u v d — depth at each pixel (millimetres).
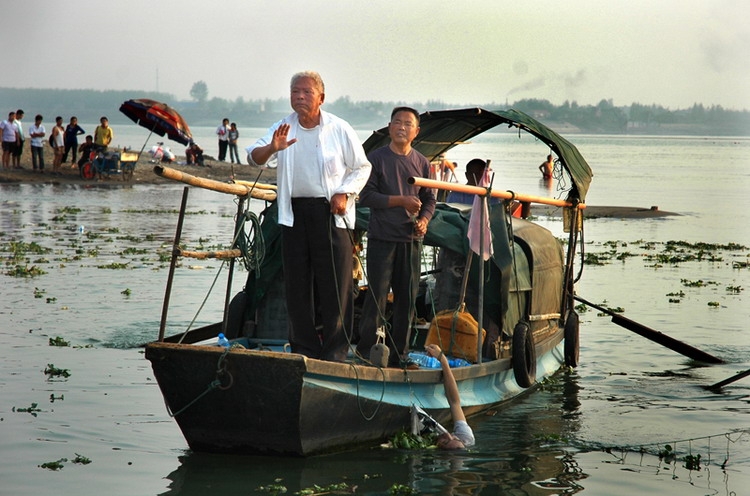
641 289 17156
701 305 15523
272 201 9484
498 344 9742
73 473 7199
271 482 7062
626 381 10984
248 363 7066
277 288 10062
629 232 27922
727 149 147250
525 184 45375
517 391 10070
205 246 21797
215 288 16109
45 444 7871
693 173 67625
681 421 9250
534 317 10602
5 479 7031
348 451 7863
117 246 21469
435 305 10203
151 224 26625
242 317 10031
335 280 7703
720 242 25312
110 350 11328
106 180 41094
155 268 18172
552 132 11680
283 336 10062
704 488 7258
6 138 39281
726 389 10641
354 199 7730
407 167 8375
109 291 15430
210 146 100312
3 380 9844
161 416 8781
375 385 7801
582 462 7875
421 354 9305
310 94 7438
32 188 36781
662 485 7316
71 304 14156
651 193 45375
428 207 8508
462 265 9992
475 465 7676
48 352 11133
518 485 7227
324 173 7516
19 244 20969
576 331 11742
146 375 10211
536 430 8805
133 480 7070
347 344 7918
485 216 9117
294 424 7242
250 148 7445
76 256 19547
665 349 12773
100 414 8766
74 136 40781
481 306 9047
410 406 8195
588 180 11930
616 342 13148
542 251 10852
